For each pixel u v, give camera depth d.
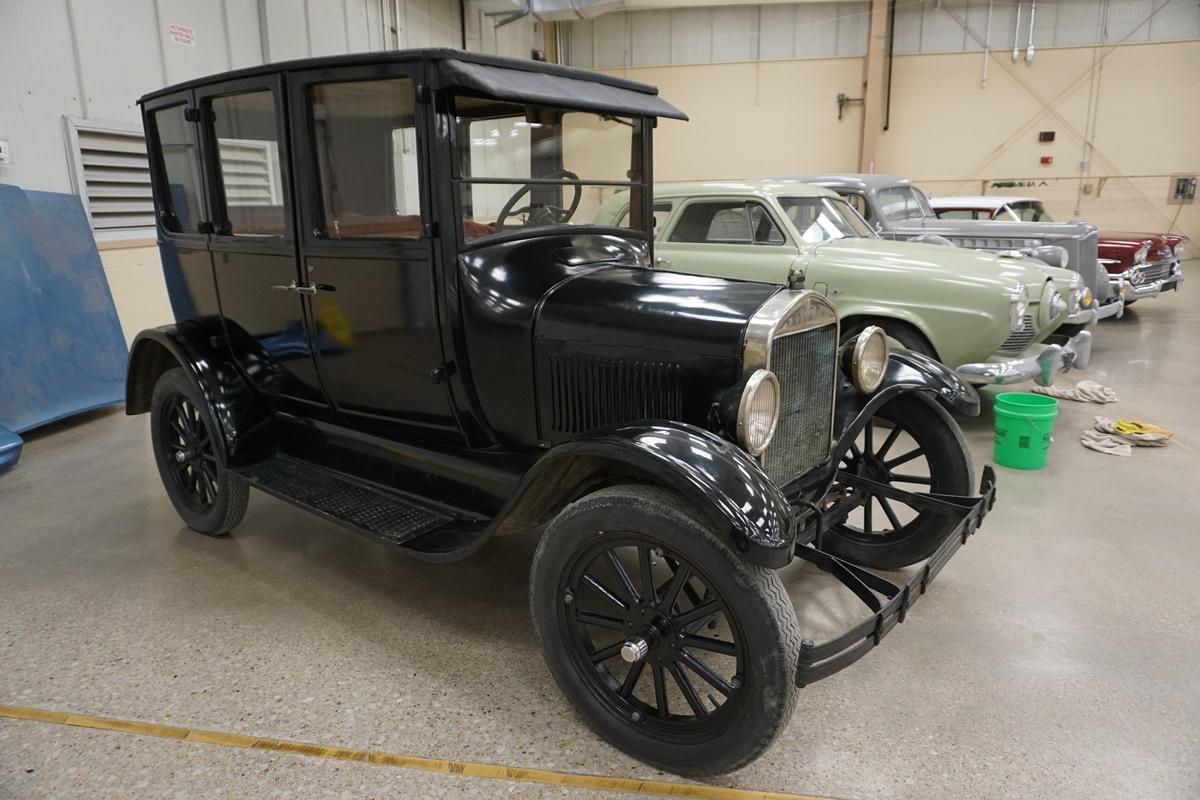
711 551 1.74
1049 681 2.28
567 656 2.04
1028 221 8.19
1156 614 2.65
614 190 2.96
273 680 2.32
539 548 2.02
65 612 2.72
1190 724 2.09
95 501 3.78
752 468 1.79
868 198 6.98
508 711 2.17
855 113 14.71
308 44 7.70
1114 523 3.39
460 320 2.38
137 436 4.84
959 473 2.74
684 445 1.80
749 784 1.89
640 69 15.24
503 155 2.46
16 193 4.82
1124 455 4.26
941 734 2.06
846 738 2.05
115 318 5.42
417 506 2.65
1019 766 1.94
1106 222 14.44
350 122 2.43
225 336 3.17
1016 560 3.05
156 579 2.96
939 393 2.61
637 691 2.28
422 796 1.86
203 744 2.04
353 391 2.79
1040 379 4.63
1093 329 8.37
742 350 2.01
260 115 2.66
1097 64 13.84
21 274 4.79
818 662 1.71
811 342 2.22
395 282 2.45
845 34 14.43
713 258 5.23
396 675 2.34
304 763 1.97
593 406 2.28
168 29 6.01
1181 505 3.57
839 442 2.44
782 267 4.96
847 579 2.07
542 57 14.91
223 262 3.01
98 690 2.28
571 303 2.32
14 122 4.92
